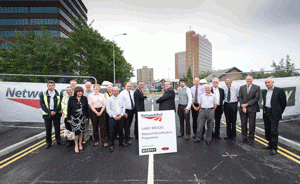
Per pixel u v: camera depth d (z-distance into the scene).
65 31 35.12
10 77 6.43
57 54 18.59
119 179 2.77
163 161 3.45
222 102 4.77
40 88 6.21
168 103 4.71
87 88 4.95
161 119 3.97
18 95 6.12
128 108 4.56
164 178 2.78
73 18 19.52
